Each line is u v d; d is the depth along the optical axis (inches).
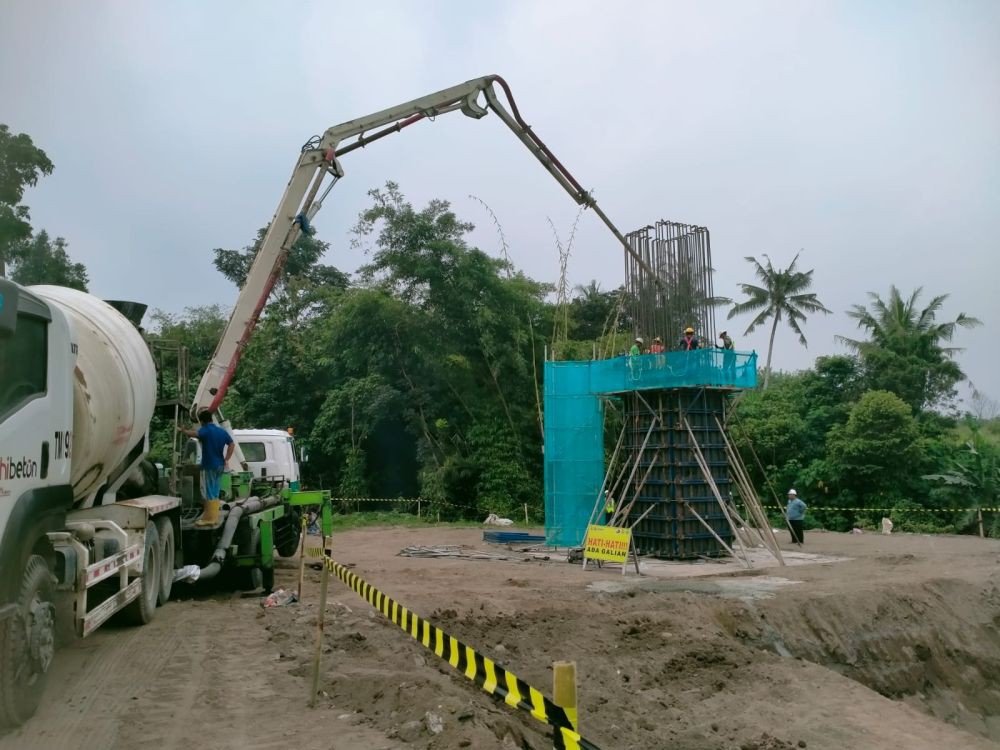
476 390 1293.1
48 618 267.1
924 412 1563.7
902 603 604.7
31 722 257.6
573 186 780.0
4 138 743.1
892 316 1670.8
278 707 278.1
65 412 294.0
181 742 241.1
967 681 573.0
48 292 387.5
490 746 236.8
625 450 900.0
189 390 595.2
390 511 1362.0
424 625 214.4
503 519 1218.0
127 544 368.8
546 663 407.2
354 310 1286.9
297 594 494.0
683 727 344.8
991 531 1115.9
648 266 847.7
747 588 610.5
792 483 1334.9
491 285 1257.4
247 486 592.1
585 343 1355.8
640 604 538.3
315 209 625.9
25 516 250.2
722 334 824.3
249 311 605.0
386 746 237.9
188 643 371.6
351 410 1358.3
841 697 392.5
